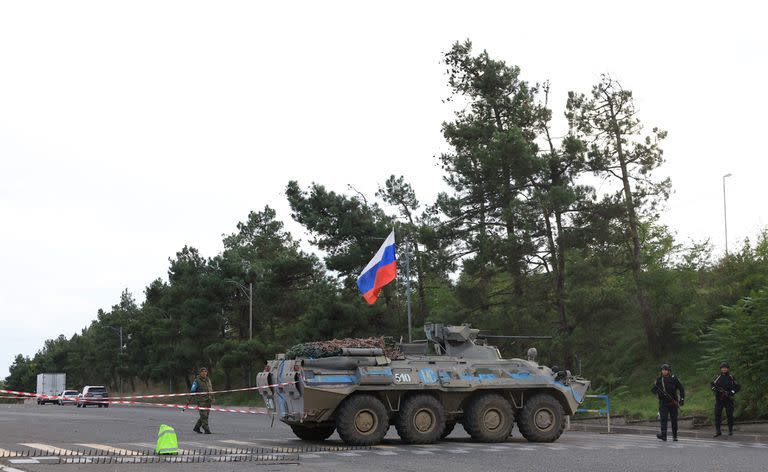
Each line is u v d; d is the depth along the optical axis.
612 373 40.66
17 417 33.25
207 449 16.73
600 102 41.03
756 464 14.18
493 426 19.06
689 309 39.78
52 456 14.99
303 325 53.78
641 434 23.62
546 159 40.72
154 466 13.29
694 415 25.56
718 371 24.52
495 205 42.81
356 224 52.69
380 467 13.48
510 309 40.81
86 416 35.22
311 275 65.31
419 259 49.47
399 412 18.42
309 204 53.59
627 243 41.53
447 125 43.84
